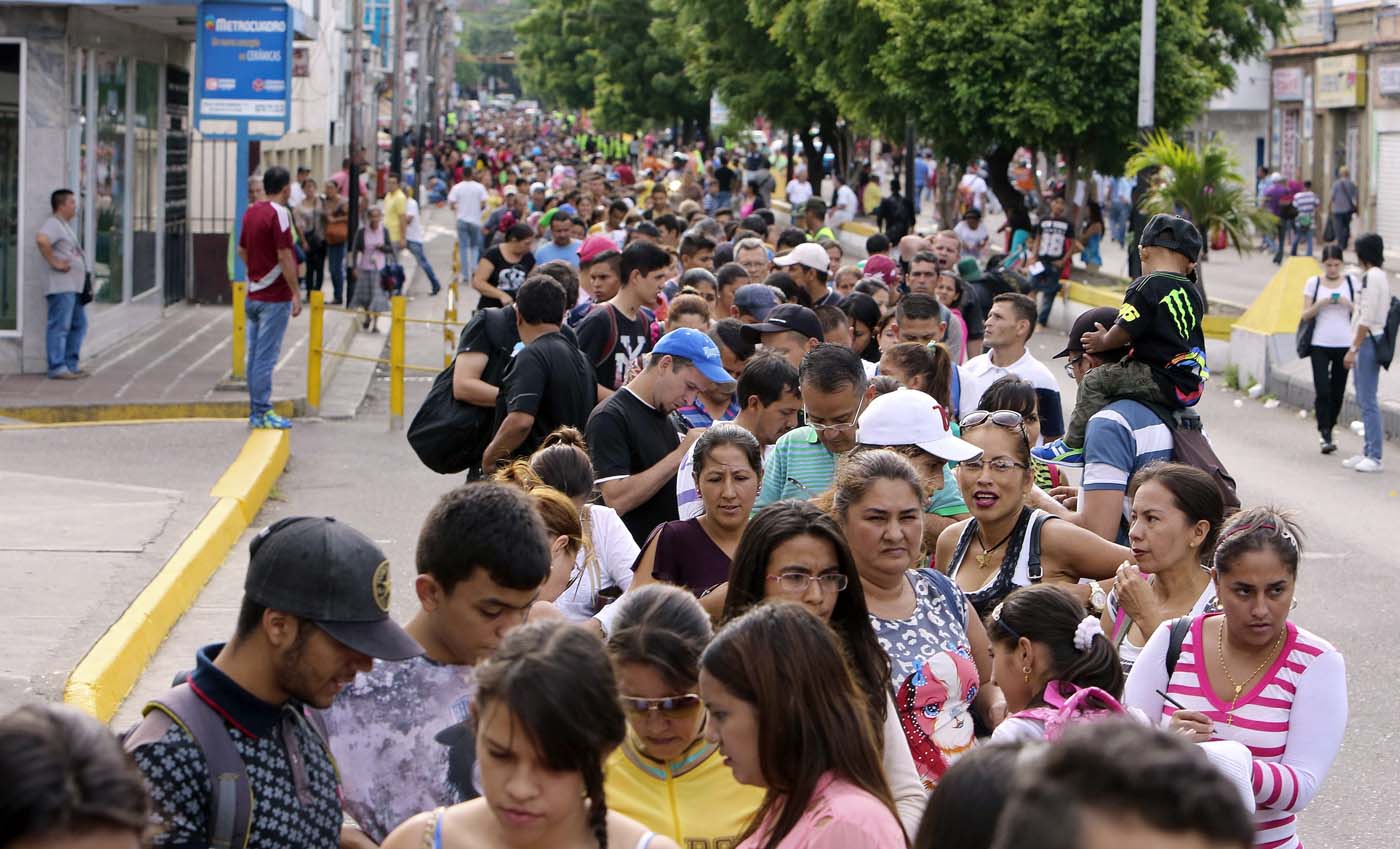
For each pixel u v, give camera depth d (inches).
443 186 3080.7
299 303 754.2
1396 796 363.6
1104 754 89.8
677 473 352.8
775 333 422.6
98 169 940.6
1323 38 2265.0
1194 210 1232.2
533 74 5984.3
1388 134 2102.6
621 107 3654.0
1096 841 87.6
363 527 604.1
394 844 167.5
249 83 863.7
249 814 172.9
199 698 175.6
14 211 860.0
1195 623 243.4
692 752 203.0
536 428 414.3
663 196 1275.8
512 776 153.6
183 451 690.8
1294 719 234.7
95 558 493.0
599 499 355.3
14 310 868.0
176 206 1176.8
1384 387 935.7
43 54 848.3
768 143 3978.8
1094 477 364.5
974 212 1354.6
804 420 393.1
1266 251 2065.7
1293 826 234.1
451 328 1055.0
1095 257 1589.6
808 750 173.3
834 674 176.2
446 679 202.8
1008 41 1454.2
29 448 692.1
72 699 366.6
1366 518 647.1
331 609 174.4
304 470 708.0
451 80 6496.1
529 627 158.9
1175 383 370.3
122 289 1011.9
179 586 476.7
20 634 409.7
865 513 245.6
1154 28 1304.1
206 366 917.2
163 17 941.8
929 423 313.3
